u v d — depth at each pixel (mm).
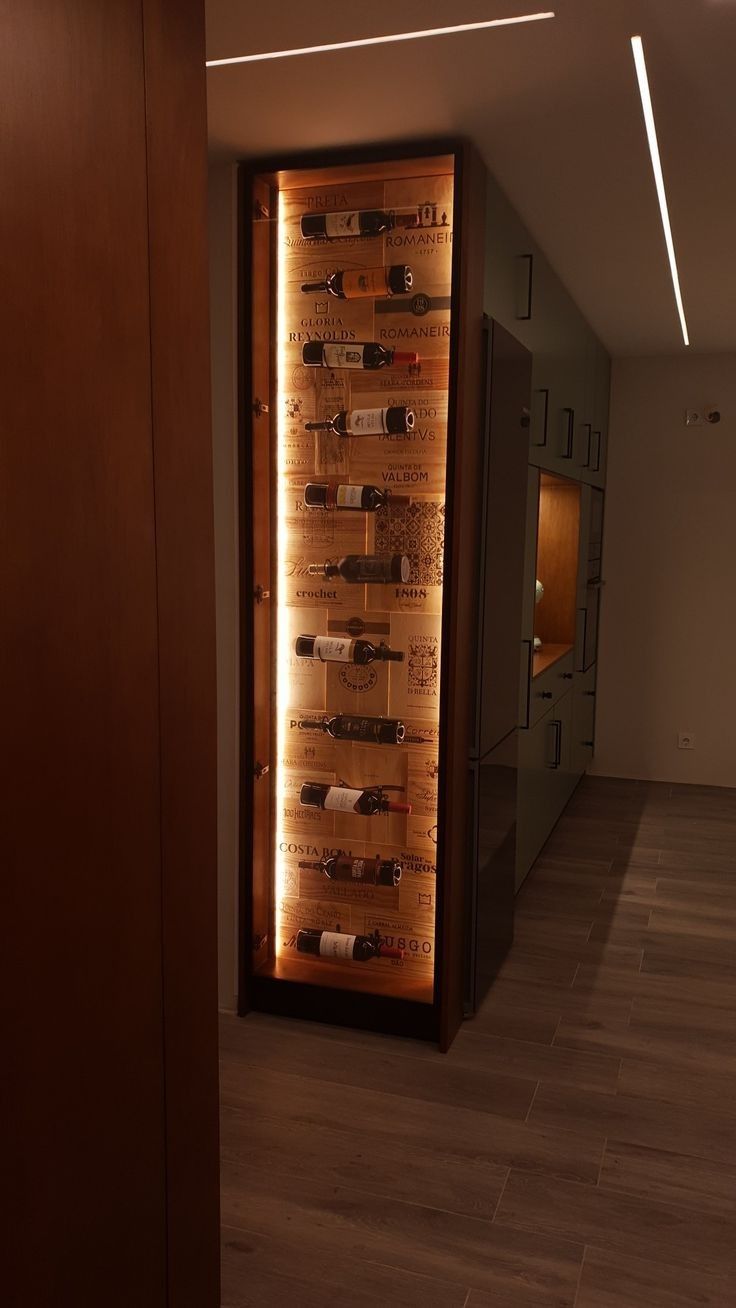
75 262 1077
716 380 5641
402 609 2887
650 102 2279
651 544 5840
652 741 5977
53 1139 1120
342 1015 3029
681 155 2602
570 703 5004
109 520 1156
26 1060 1068
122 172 1149
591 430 5020
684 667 5875
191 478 1322
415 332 2779
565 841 4805
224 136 2545
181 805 1342
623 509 5863
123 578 1188
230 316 2814
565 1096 2664
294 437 2924
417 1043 2941
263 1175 2326
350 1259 2062
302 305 2865
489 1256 2072
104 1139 1216
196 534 1341
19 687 1026
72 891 1130
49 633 1066
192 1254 1437
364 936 3070
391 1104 2621
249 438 2855
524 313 3305
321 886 3115
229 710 2971
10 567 1005
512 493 3104
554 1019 3082
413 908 3031
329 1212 2201
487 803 3037
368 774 2996
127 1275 1277
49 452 1052
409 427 2748
